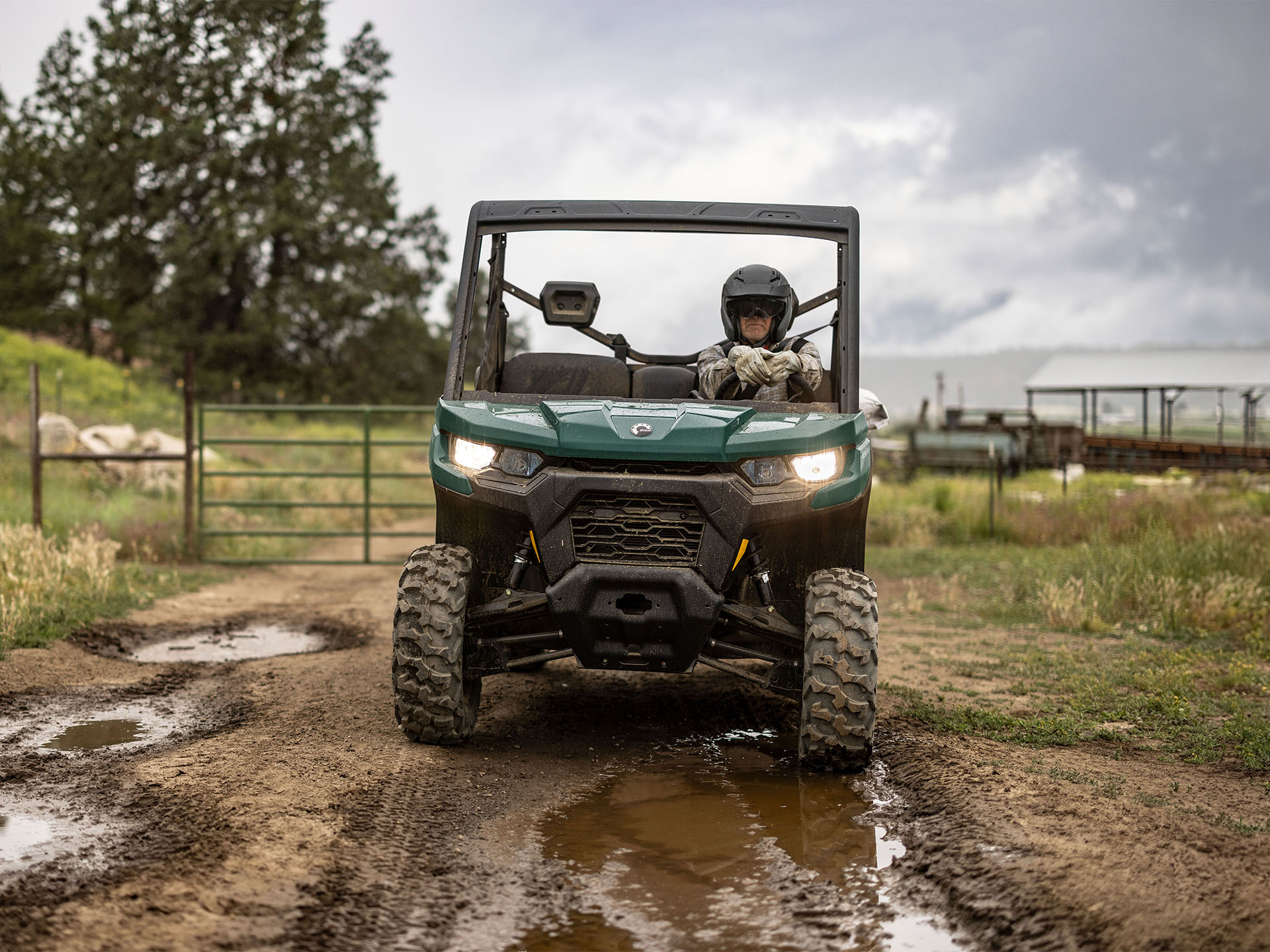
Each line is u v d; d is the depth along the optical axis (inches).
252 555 534.9
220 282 1765.5
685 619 175.9
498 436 183.6
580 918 127.5
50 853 140.8
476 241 212.4
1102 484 955.3
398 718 192.5
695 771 188.5
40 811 159.3
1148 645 323.6
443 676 187.2
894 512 709.9
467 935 122.0
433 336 2091.5
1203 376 2202.3
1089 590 401.1
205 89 1753.2
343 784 170.6
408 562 192.4
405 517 736.3
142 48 1752.0
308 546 583.5
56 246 2055.9
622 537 177.8
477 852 147.4
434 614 187.5
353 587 451.5
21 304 2042.3
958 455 1224.8
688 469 178.4
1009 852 142.3
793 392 212.8
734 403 200.1
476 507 186.5
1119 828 150.5
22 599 315.0
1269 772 186.9
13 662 261.1
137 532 514.9
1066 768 187.2
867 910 130.6
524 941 120.9
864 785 180.7
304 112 1790.1
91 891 128.0
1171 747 204.5
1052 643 329.4
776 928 125.6
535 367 217.6
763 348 213.9
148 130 1804.9
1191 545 448.1
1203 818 157.9
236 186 1798.7
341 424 1811.0
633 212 213.8
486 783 177.6
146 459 496.1
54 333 2086.6
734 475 177.6
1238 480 991.0
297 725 212.2
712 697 247.0
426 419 1934.1
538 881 138.1
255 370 1872.5
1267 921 121.6
